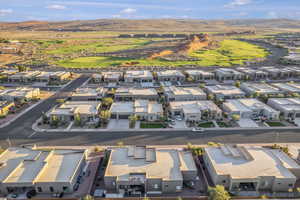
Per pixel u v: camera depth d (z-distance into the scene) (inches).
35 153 2316.7
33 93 4345.5
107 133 2984.7
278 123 3235.7
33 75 5575.8
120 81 5551.2
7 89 4530.0
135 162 2177.7
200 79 5723.4
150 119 3366.1
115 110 3472.0
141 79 5462.6
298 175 2095.2
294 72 5856.3
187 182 2090.3
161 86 4879.4
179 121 3316.9
